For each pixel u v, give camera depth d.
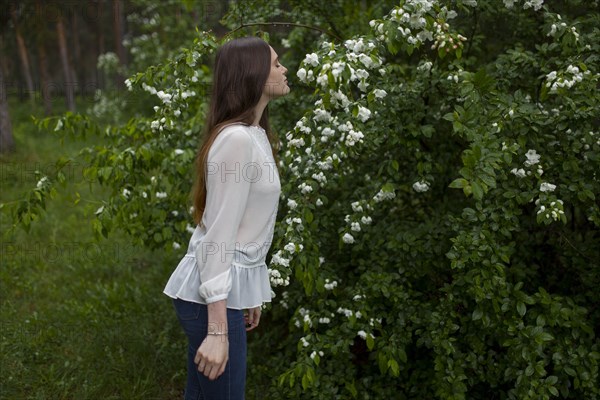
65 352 3.33
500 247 2.25
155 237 2.97
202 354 1.58
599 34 2.41
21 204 2.84
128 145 3.15
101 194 6.20
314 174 2.41
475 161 1.97
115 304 3.92
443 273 2.74
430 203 3.04
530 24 2.92
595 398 2.30
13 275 4.36
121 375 3.11
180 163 2.88
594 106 2.19
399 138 2.54
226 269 1.59
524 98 2.38
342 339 2.55
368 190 2.71
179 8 8.30
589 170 2.31
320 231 2.88
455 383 2.31
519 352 2.24
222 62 1.73
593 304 2.67
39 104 10.93
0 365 3.11
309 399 2.69
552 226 2.70
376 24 2.10
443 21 2.20
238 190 1.59
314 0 3.41
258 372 3.12
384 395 2.74
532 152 2.24
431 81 2.57
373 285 2.52
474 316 2.25
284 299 3.05
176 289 1.72
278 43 3.78
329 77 1.84
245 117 1.72
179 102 2.55
